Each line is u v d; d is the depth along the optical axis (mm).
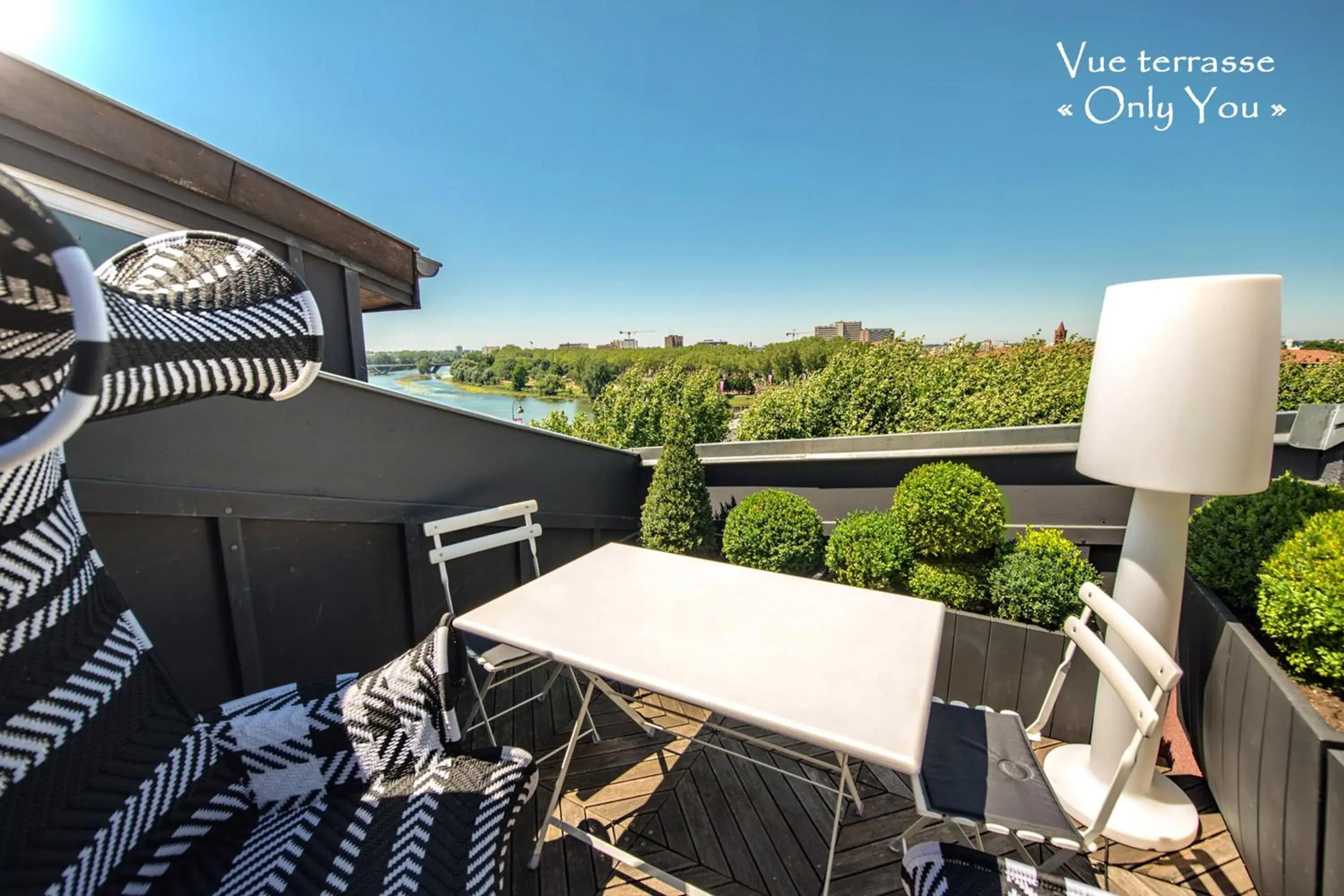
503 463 2668
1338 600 1284
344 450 1942
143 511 1448
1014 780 1260
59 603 777
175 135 2014
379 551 2131
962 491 2262
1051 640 1990
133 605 1479
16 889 660
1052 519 2729
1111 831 1559
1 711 673
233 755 978
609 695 1753
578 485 3262
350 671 2043
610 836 1627
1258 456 1269
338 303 2762
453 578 2461
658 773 1892
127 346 671
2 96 1586
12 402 469
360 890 822
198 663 1620
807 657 1266
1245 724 1415
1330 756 1087
